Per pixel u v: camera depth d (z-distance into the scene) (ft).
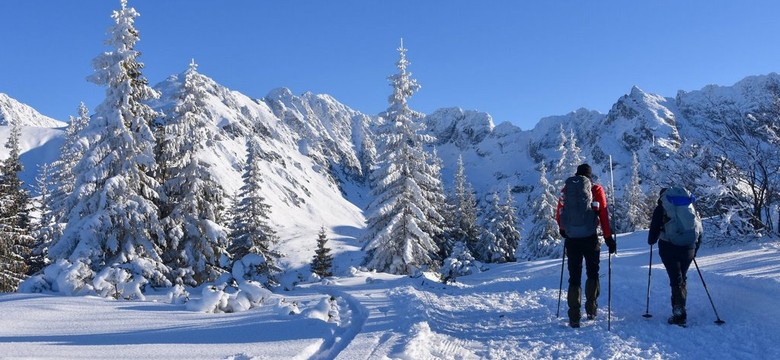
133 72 57.62
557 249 130.11
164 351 13.33
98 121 54.54
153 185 58.44
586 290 19.47
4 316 19.58
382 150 81.30
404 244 78.18
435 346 15.17
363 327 18.33
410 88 81.92
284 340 14.90
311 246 215.92
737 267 33.12
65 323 18.81
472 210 149.28
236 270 43.01
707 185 56.08
